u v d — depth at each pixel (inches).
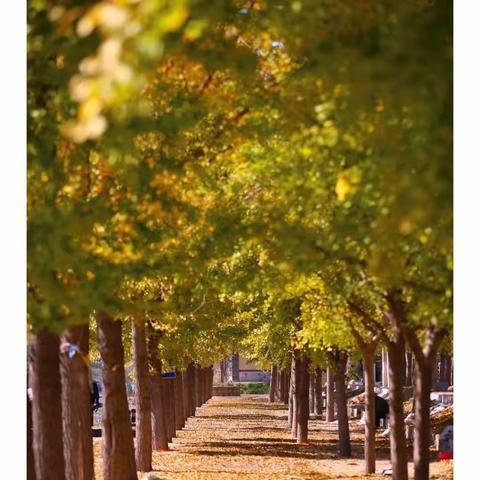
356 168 975.6
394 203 903.7
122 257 1269.7
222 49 1010.7
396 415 1946.4
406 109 837.2
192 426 5447.8
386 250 1152.8
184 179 1296.8
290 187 1286.9
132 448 2167.8
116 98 597.0
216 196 1453.0
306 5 891.4
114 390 2155.5
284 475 2812.5
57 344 1348.4
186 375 6407.5
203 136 1299.2
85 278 1243.2
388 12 884.0
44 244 1075.3
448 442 2758.4
